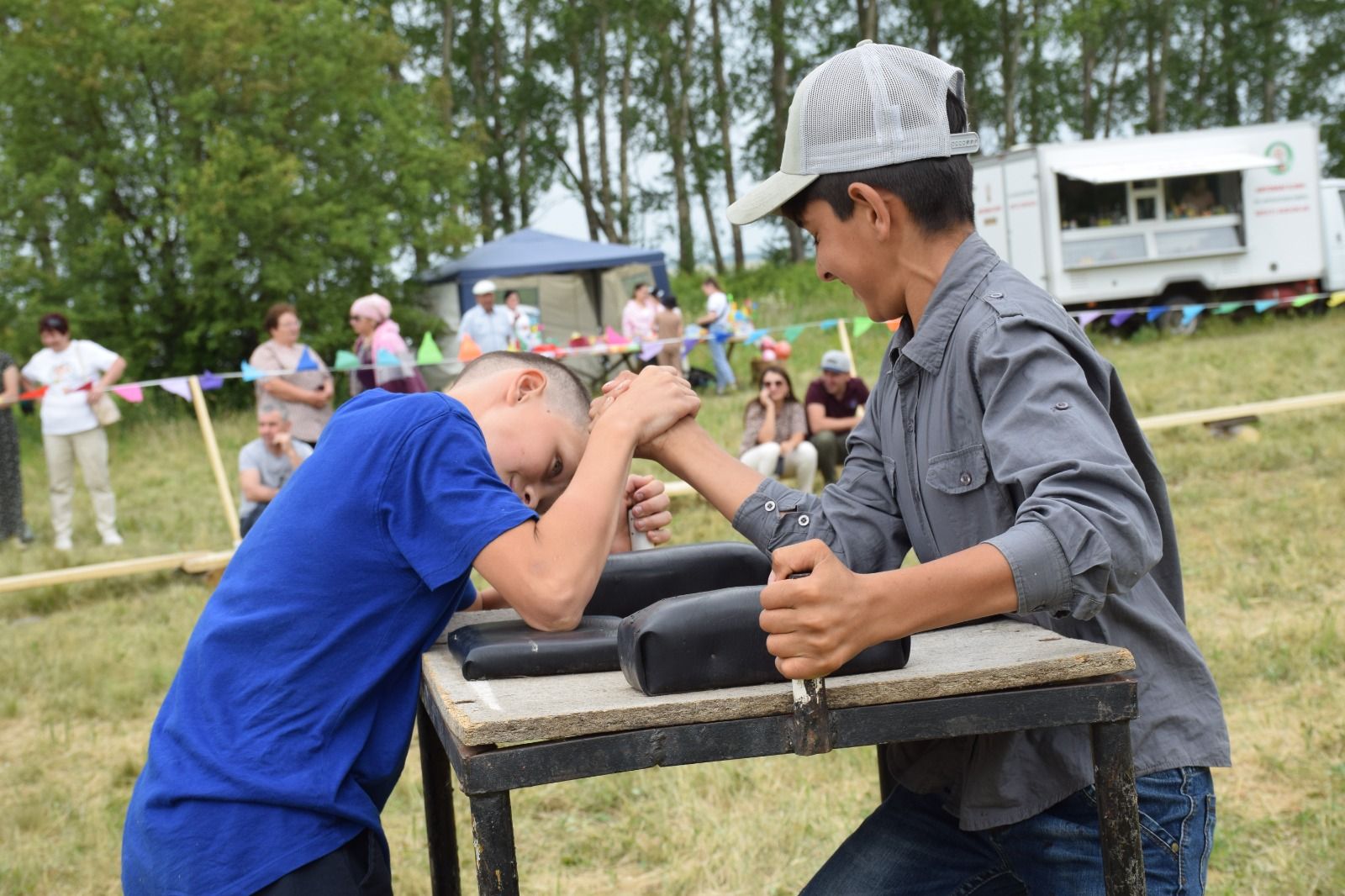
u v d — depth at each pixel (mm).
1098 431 1368
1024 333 1455
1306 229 18328
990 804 1519
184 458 14547
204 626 1584
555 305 19531
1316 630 4930
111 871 3768
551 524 1530
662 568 1818
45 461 15969
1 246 19219
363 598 1539
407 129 21562
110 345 19250
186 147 20047
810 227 1646
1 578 7684
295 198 19516
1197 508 7602
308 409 8594
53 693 5691
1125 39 44750
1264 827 3418
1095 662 1295
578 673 1432
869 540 1799
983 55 41000
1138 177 17297
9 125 19406
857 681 1264
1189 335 17938
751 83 41469
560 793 4129
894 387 1723
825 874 1858
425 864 3658
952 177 1567
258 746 1494
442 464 1533
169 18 19562
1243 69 44656
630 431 1678
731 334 11016
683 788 3984
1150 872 1502
